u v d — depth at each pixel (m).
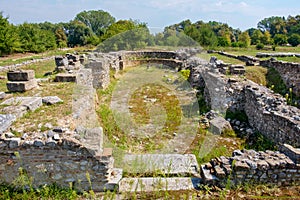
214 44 24.50
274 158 4.79
